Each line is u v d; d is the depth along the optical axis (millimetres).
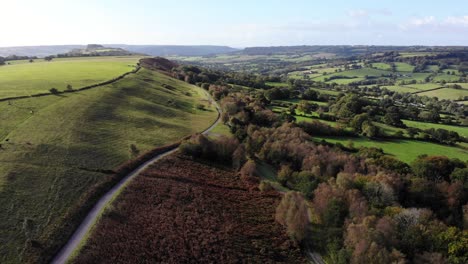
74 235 53906
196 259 54969
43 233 52469
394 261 54094
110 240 54000
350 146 108312
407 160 100875
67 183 65062
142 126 102750
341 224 68062
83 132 86938
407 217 65562
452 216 76250
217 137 103625
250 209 72438
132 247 53875
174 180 75438
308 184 80125
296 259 60844
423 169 90500
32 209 56719
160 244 55969
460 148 117625
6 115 89438
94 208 61031
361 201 70500
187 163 84875
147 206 64500
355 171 88375
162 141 94625
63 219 56094
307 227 66438
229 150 93125
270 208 74438
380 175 82062
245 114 120625
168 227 60250
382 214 68625
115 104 114938
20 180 62719
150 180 73062
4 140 75812
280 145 97562
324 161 90750
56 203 59281
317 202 72688
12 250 48562
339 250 61188
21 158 69438
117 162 76938
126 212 61219
